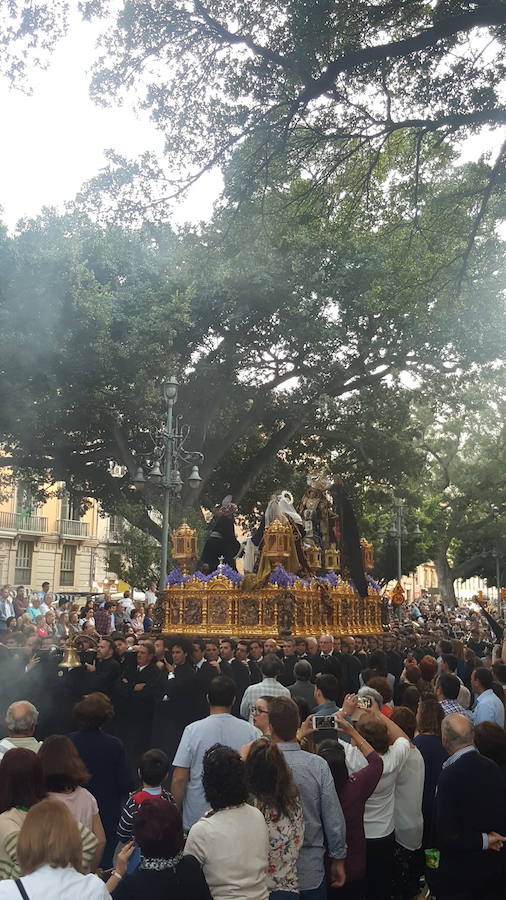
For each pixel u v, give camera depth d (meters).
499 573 61.19
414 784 6.69
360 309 27.78
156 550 32.53
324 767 5.38
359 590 22.75
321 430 36.34
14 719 5.94
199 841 4.40
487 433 55.06
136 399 26.28
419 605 48.16
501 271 17.75
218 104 13.73
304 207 15.50
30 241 24.91
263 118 13.72
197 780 6.11
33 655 10.81
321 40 12.38
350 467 38.75
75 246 24.69
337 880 5.39
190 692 9.52
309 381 31.86
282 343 30.89
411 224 15.84
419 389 35.16
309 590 19.38
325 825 5.28
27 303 24.08
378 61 12.89
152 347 25.06
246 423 32.69
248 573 19.45
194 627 18.72
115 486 32.81
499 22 11.58
